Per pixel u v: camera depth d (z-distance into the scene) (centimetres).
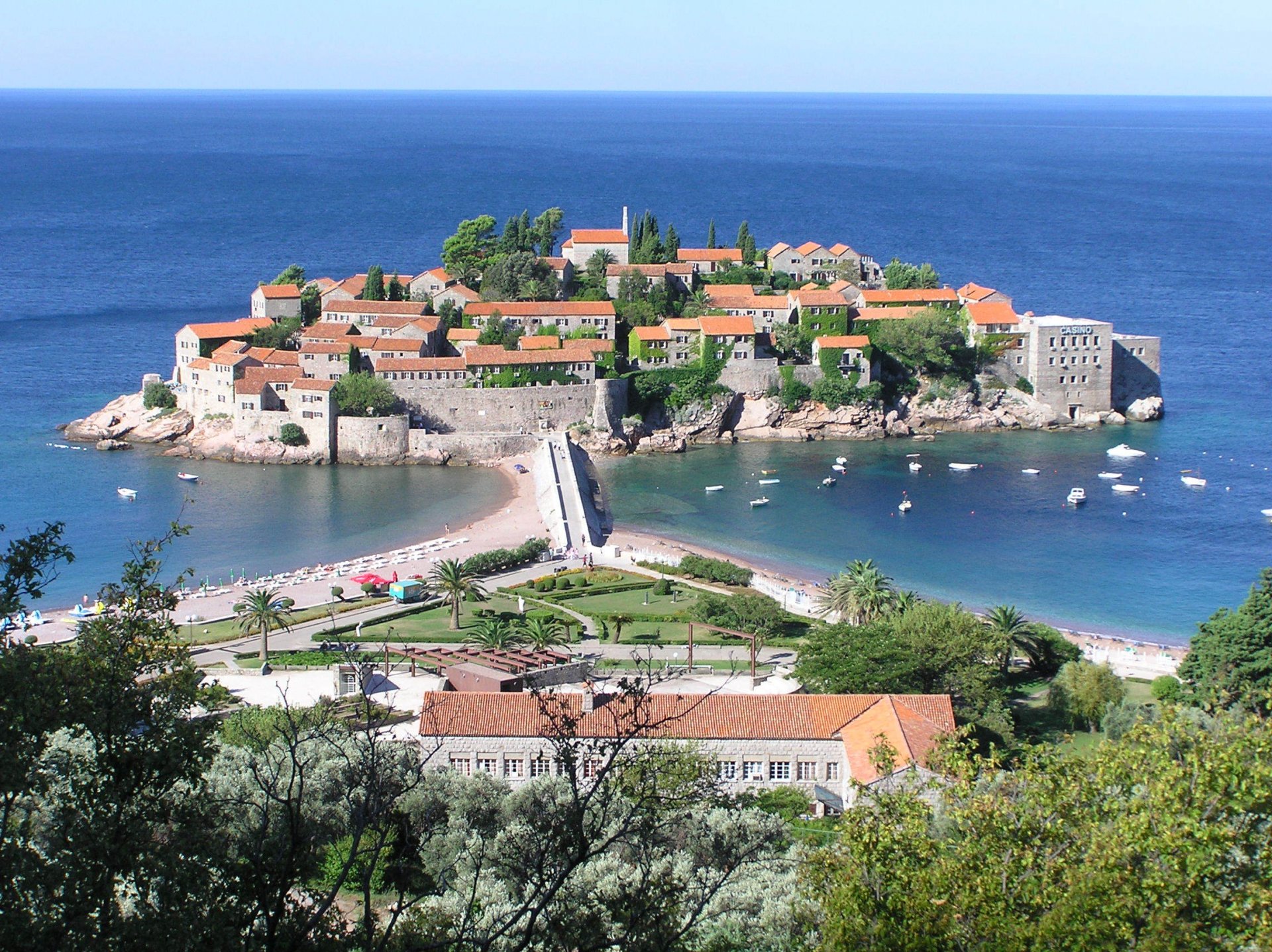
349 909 8469
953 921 6156
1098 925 6038
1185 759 7106
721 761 11725
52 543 5728
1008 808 6869
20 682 5312
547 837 6047
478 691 13188
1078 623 18050
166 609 6022
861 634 13950
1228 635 13850
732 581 19175
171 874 5381
